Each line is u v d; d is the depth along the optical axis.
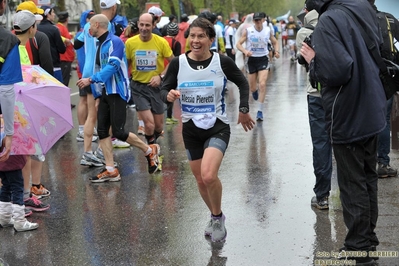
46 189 13.71
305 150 17.09
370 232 8.94
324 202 11.72
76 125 22.95
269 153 16.84
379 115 8.35
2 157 9.48
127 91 14.35
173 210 12.12
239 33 29.95
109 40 13.98
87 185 14.30
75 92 34.03
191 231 10.86
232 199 12.61
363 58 8.28
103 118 14.39
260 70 22.50
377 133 8.36
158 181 14.41
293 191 13.08
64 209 12.45
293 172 14.70
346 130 8.44
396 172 13.97
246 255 9.64
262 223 11.10
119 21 19.33
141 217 11.77
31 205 12.26
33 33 12.41
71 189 13.99
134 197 13.16
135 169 15.70
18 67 9.38
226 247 10.02
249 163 15.76
